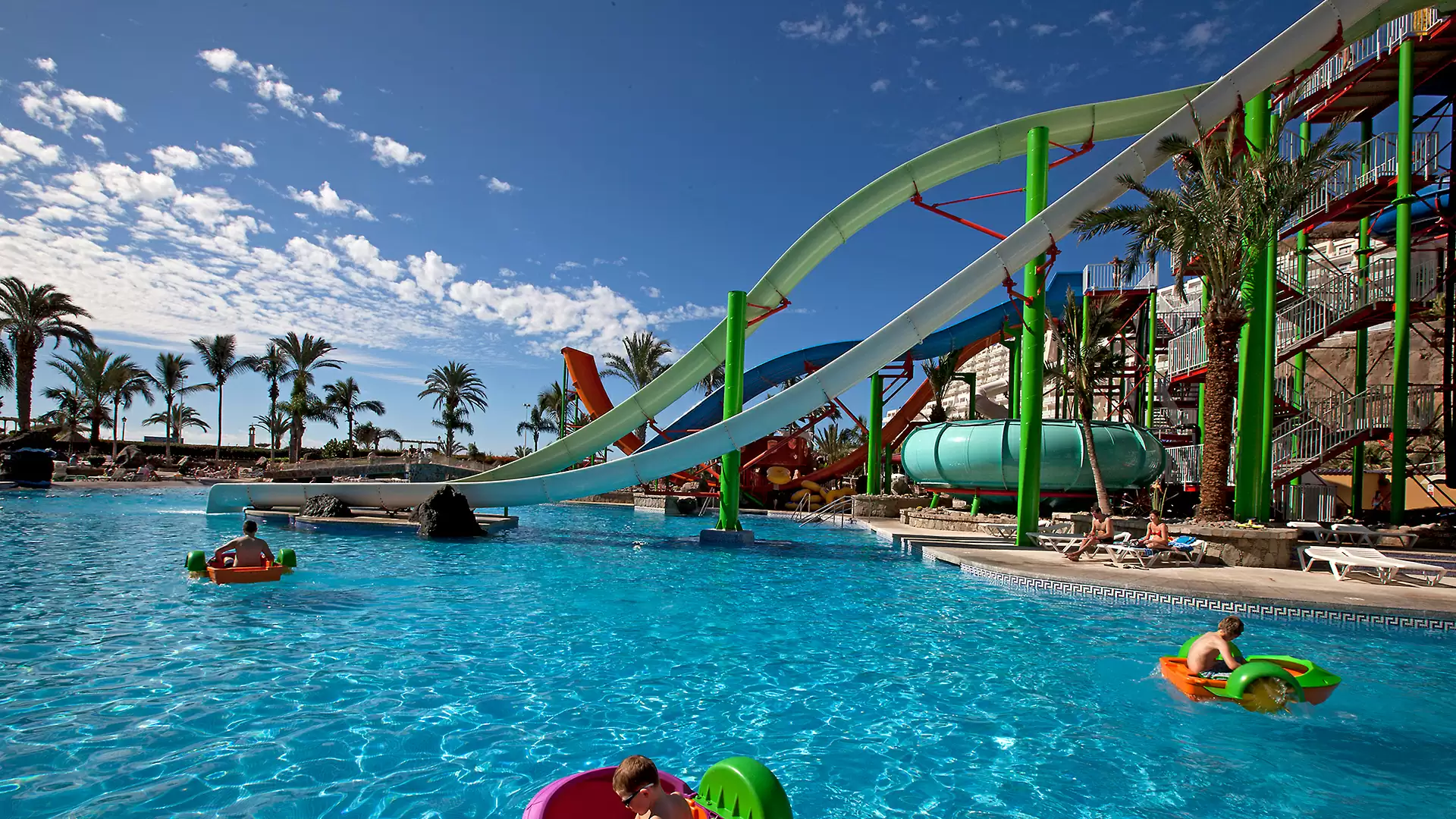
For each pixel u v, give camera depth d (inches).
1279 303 821.2
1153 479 801.6
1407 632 346.6
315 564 507.5
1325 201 735.7
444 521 719.1
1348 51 713.6
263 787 165.8
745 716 221.0
